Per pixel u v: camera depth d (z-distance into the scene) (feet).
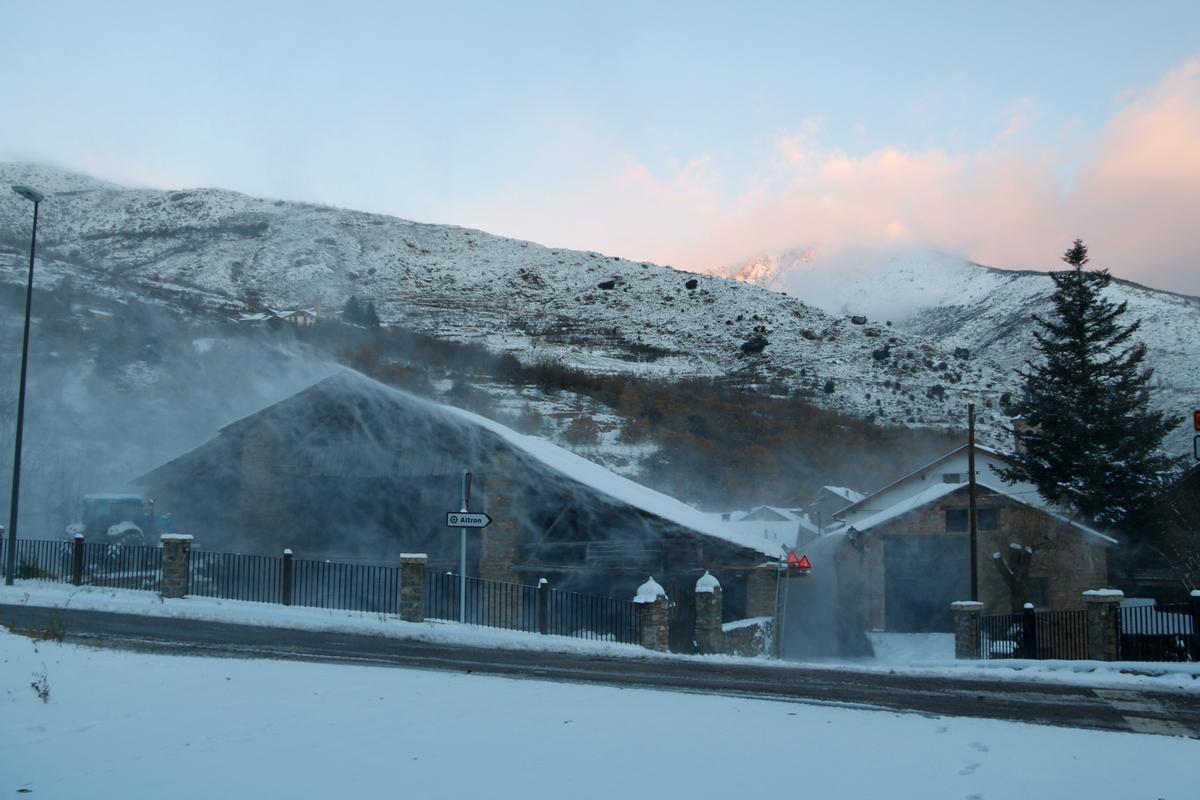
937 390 351.87
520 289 526.57
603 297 515.91
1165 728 35.78
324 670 42.60
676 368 372.99
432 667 46.62
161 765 26.14
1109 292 455.63
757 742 30.53
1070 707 39.96
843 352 411.34
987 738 32.42
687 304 502.38
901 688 44.47
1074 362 150.51
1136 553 145.07
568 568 93.25
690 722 33.42
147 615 63.21
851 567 138.62
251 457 100.22
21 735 28.27
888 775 27.09
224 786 24.50
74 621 57.26
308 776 25.45
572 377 289.12
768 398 309.83
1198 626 67.10
